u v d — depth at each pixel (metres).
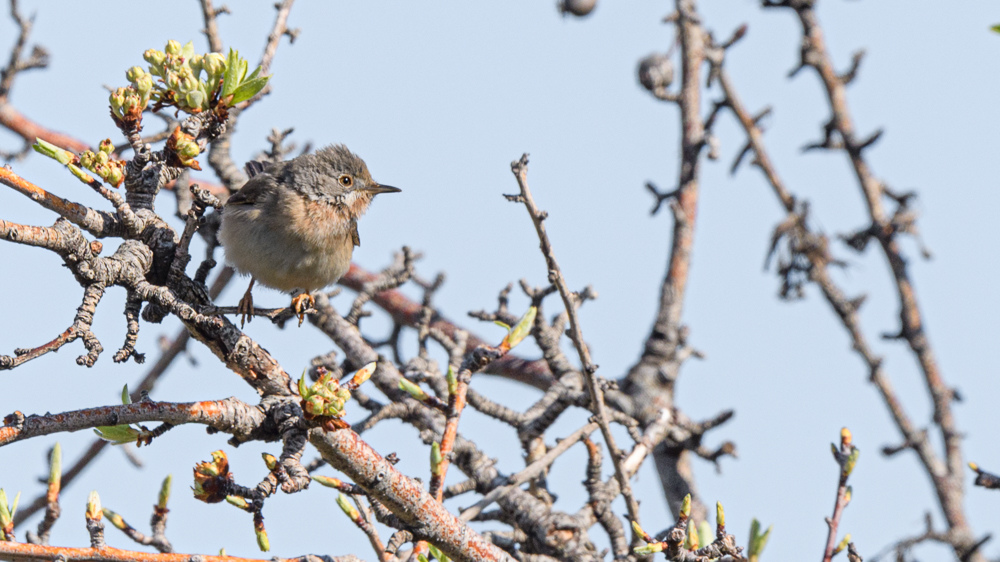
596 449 10.60
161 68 7.61
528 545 10.34
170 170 7.56
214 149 13.18
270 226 10.93
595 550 10.62
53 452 8.82
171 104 7.68
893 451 14.40
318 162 11.39
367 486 7.48
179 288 7.39
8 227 6.35
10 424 6.03
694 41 15.32
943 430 14.54
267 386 7.34
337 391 6.86
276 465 6.77
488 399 11.46
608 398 13.76
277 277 11.14
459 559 7.89
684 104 15.23
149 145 7.57
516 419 11.40
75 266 6.68
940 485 14.05
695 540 7.39
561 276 9.06
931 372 14.72
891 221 15.02
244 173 13.33
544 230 8.93
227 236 11.11
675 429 12.74
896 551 12.75
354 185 11.62
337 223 11.35
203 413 6.77
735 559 7.43
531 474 9.58
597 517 10.45
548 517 10.24
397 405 11.41
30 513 12.80
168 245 7.30
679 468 13.41
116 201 7.13
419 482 7.70
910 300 14.92
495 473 11.02
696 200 15.02
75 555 6.95
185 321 7.18
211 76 7.65
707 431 12.70
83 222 6.99
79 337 6.54
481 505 9.36
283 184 11.21
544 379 14.95
